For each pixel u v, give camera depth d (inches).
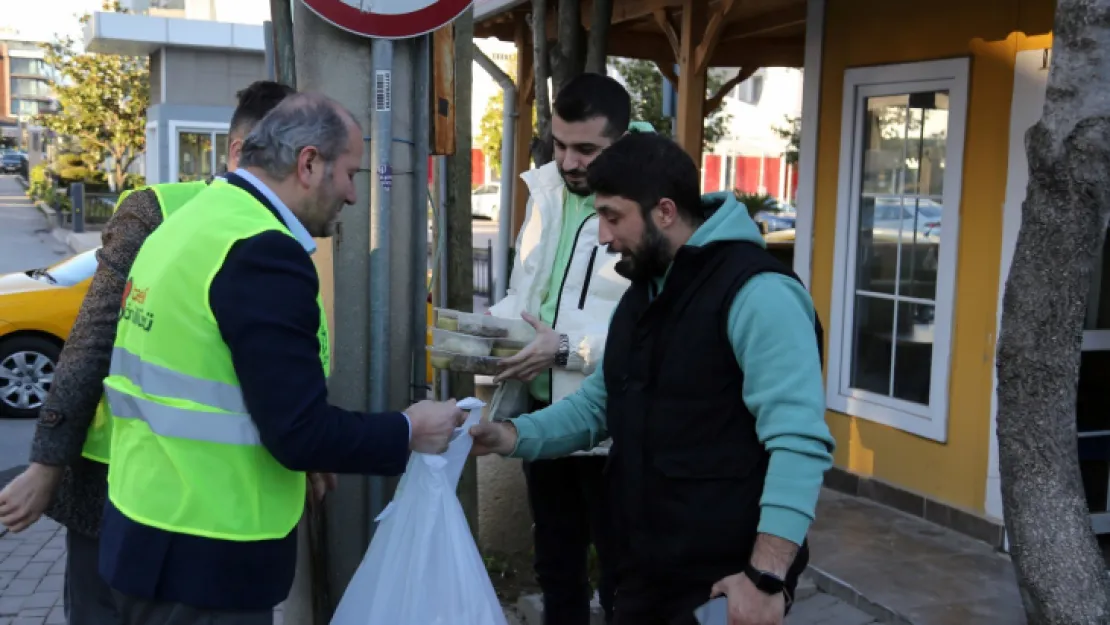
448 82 117.0
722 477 83.8
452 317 108.6
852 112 226.4
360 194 102.7
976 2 193.9
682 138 297.0
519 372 106.3
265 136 81.4
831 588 174.7
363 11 98.3
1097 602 107.6
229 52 860.0
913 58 210.1
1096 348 192.4
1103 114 102.9
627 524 90.7
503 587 179.0
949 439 202.2
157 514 77.1
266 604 79.5
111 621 104.0
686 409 84.3
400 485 89.0
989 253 193.2
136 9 1163.9
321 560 106.6
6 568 199.9
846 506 215.8
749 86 1167.0
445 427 86.7
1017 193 185.8
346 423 77.7
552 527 123.0
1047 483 110.4
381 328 103.0
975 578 175.5
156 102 901.2
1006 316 112.7
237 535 76.9
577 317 109.6
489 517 188.4
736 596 78.4
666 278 85.4
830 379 234.1
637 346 87.9
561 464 121.0
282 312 74.6
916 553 187.2
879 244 223.0
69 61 1095.0
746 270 82.3
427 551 85.4
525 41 389.7
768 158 1215.6
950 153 200.8
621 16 332.5
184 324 75.9
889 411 216.4
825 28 233.9
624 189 85.5
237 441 76.4
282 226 78.3
